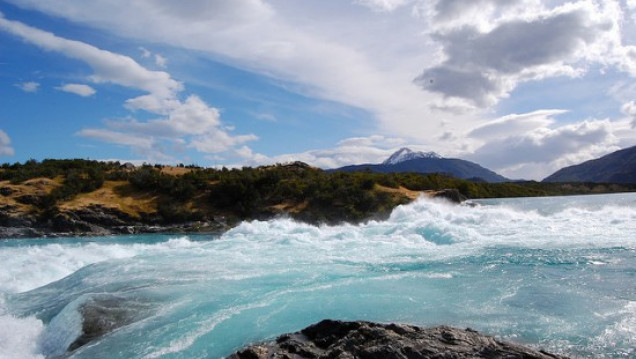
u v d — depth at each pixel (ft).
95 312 41.11
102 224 176.35
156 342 33.73
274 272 53.47
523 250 59.47
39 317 44.55
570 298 38.55
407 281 46.70
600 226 78.43
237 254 68.54
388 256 60.75
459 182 309.83
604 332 30.89
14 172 226.79
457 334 29.19
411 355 26.50
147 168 244.42
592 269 47.91
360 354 27.55
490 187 340.59
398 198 181.27
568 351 28.32
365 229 91.40
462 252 61.00
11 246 131.75
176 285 49.26
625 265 48.80
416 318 35.70
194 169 276.00
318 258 61.62
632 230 71.97
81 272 60.90
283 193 193.57
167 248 84.02
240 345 32.50
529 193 348.38
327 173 262.06
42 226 172.14
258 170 248.52
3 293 55.36
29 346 37.78
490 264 52.80
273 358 28.58
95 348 33.40
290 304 40.52
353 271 52.31
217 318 37.91
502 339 30.60
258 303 41.27
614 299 37.65
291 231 99.60
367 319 36.09
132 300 44.34
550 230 77.05
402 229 85.30
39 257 76.79
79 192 201.05
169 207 187.21
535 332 31.50
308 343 30.76
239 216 184.24
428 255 60.18
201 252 72.13
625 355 27.37
